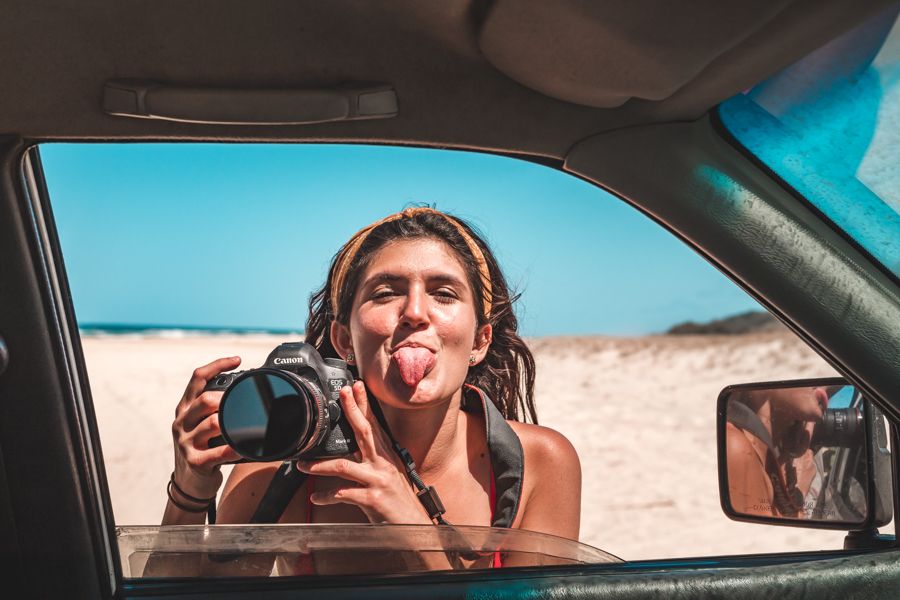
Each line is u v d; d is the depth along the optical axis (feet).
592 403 25.67
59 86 1.96
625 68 1.98
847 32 2.02
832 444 2.57
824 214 2.26
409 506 2.37
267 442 2.25
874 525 2.43
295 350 2.38
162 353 24.75
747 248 2.21
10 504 2.01
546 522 3.01
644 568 2.23
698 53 1.94
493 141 2.16
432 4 1.94
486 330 2.89
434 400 2.60
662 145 2.20
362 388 2.37
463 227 2.89
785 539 11.52
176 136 2.04
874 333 2.19
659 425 21.62
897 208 2.21
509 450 2.90
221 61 1.99
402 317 2.59
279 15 1.98
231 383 2.25
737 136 2.25
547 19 1.89
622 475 15.93
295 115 2.03
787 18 1.91
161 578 2.15
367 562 2.20
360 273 2.72
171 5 1.94
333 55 2.03
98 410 14.39
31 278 2.01
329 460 2.36
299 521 2.74
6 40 1.91
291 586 2.07
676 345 41.22
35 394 2.01
